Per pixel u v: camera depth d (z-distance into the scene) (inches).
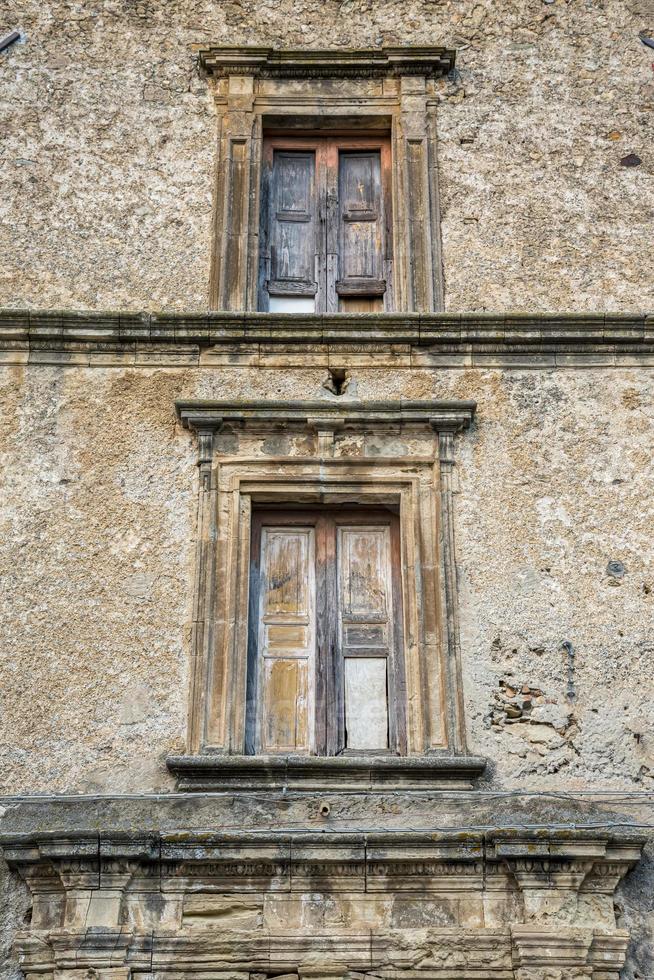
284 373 348.2
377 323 348.8
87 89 389.7
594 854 282.4
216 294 361.4
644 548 328.8
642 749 306.8
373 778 299.7
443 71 394.0
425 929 280.7
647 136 387.5
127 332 348.5
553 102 391.2
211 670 311.9
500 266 366.3
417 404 337.4
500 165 381.4
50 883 285.6
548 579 324.5
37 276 361.7
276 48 394.9
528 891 282.7
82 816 293.4
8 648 313.9
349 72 393.1
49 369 346.9
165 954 277.3
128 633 316.5
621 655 316.5
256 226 373.4
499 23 403.9
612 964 277.0
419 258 367.2
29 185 374.6
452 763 298.0
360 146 394.9
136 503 331.3
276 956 277.7
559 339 350.6
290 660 324.8
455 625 318.0
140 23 400.8
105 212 371.9
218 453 336.2
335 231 382.9
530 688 312.5
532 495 334.0
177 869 285.4
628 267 367.6
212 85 393.1
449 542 327.0
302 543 338.6
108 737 305.3
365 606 331.9
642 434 342.3
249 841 284.2
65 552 325.1
